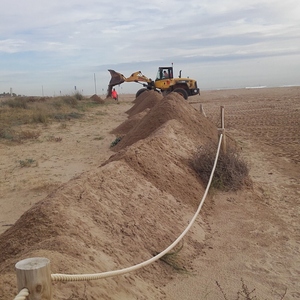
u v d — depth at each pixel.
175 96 14.02
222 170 8.66
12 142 15.57
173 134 9.99
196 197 7.50
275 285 5.05
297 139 16.22
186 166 8.59
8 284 3.49
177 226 6.12
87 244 4.61
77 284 3.63
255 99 39.66
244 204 7.93
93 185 5.99
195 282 4.97
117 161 7.11
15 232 4.88
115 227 5.31
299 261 5.69
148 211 6.04
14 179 10.23
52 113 24.50
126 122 18.27
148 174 7.25
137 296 4.12
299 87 62.25
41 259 2.67
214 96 48.84
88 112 27.94
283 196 8.73
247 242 6.22
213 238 6.35
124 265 4.62
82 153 13.41
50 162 12.16
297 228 6.86
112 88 40.81
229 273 5.26
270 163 12.05
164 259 5.21
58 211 5.01
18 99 32.16
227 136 14.64
